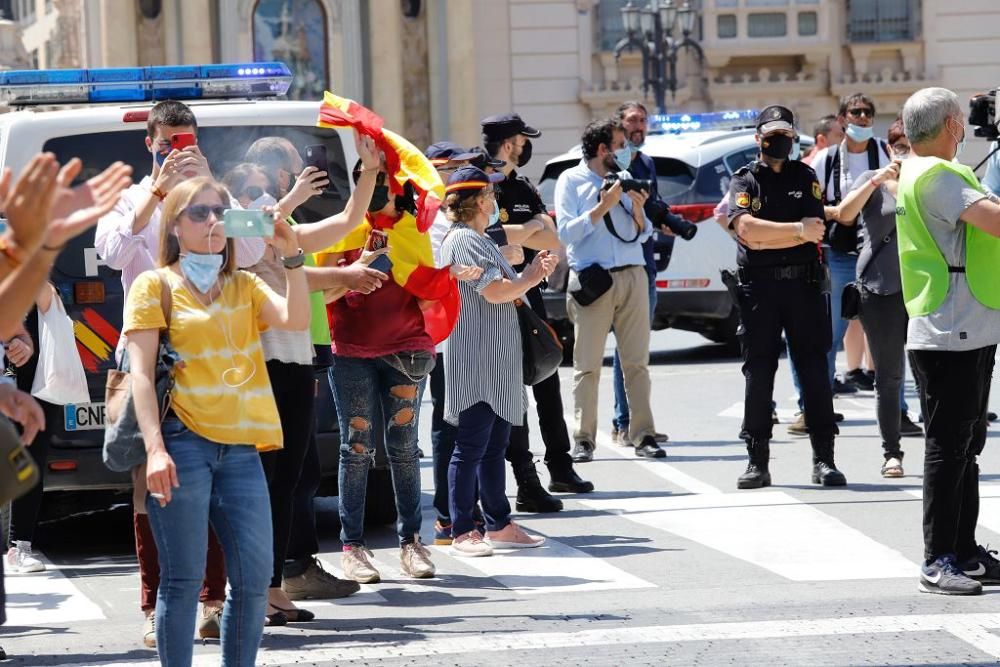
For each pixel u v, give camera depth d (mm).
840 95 54156
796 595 9828
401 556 10820
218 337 7344
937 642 8609
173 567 7262
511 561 11164
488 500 11602
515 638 8891
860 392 20125
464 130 52062
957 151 10039
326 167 11797
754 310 13617
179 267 7418
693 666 8234
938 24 53969
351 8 51844
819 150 18828
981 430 9930
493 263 11016
